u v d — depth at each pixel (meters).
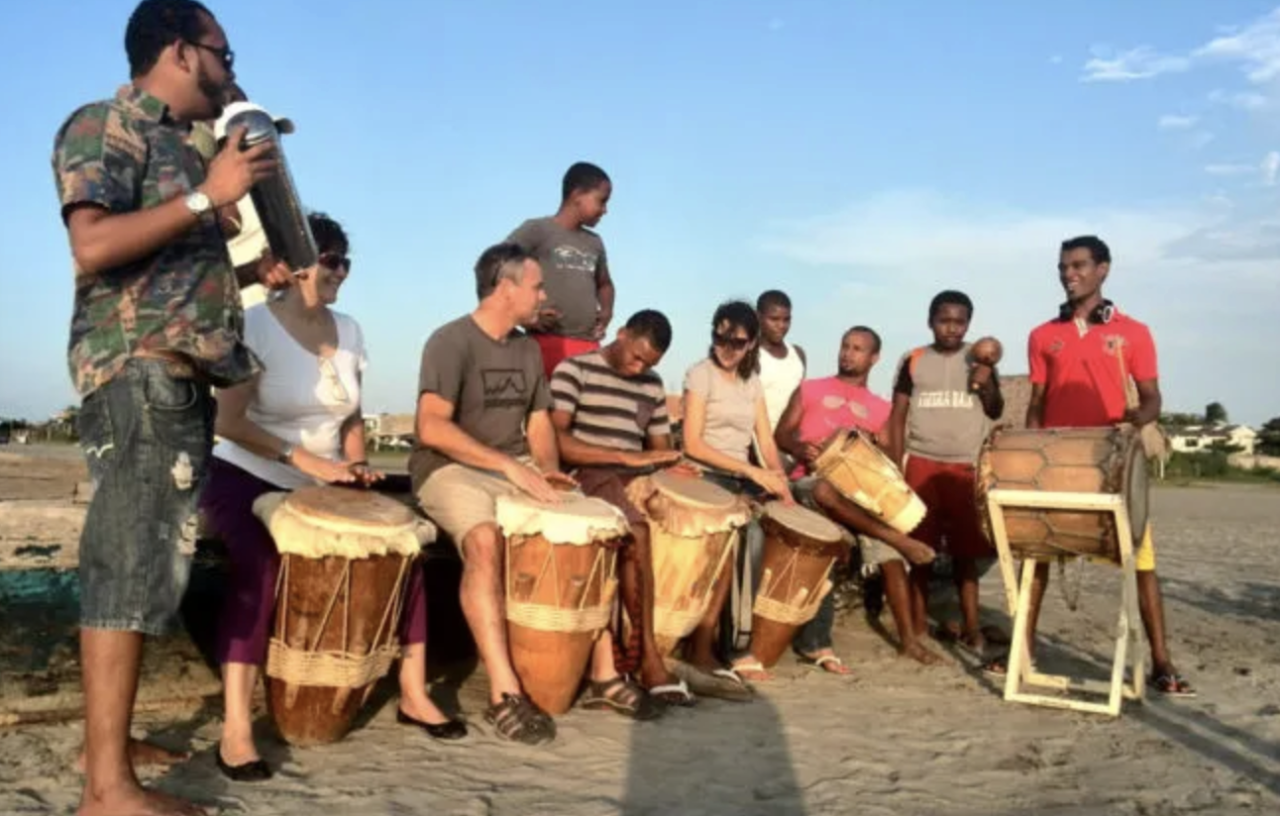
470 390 5.11
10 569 4.47
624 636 5.45
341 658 4.28
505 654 4.74
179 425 3.39
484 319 5.17
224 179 3.20
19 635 4.46
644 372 5.89
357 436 4.97
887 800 4.09
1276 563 12.66
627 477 5.76
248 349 3.58
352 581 4.22
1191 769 4.57
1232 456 59.25
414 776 4.11
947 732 5.06
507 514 4.80
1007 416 8.73
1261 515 21.95
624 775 4.25
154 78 3.44
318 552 4.13
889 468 6.42
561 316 6.75
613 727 4.89
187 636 4.73
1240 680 6.30
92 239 3.14
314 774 4.08
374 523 4.23
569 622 4.84
